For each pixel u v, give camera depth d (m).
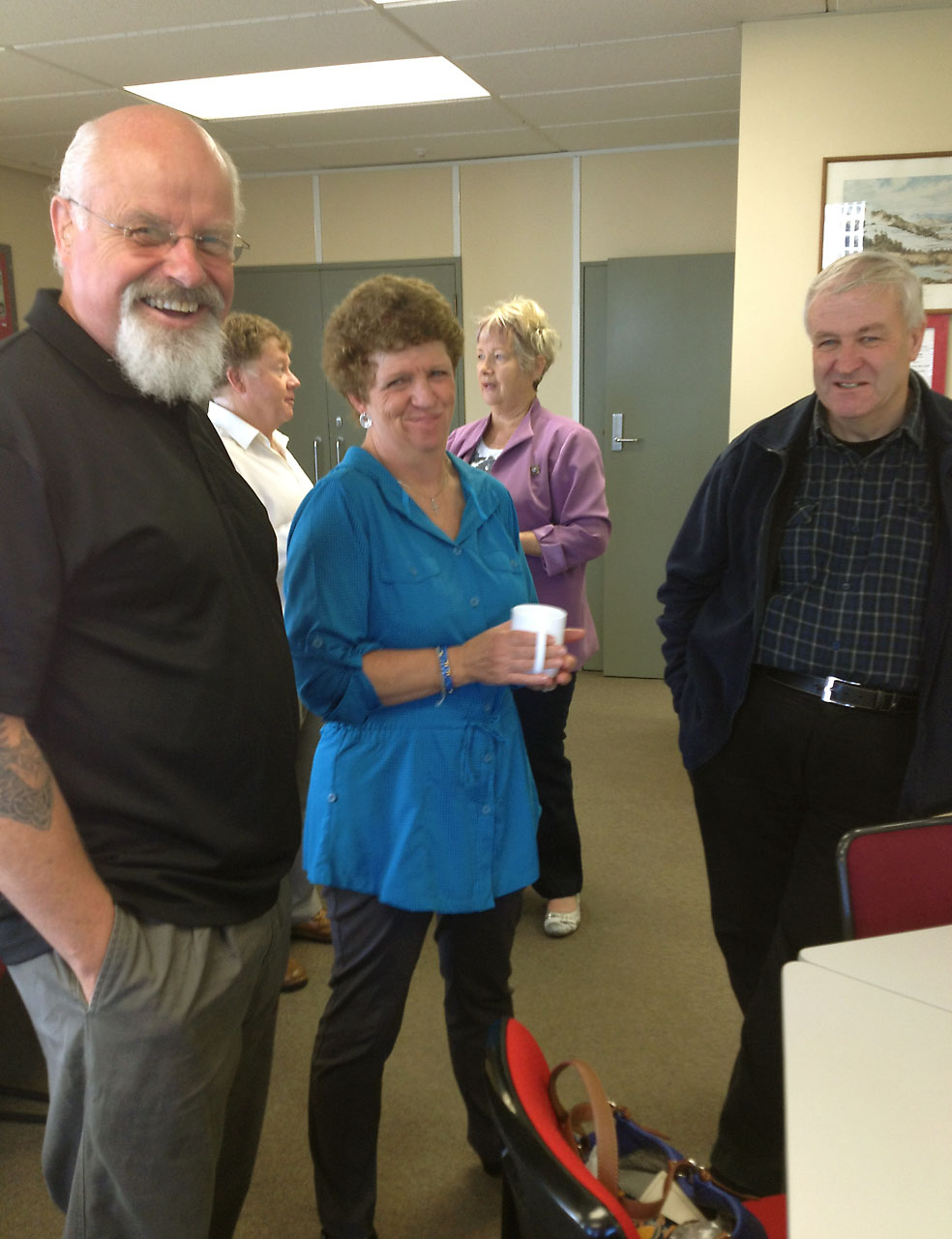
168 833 1.14
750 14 3.05
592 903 2.98
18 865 0.99
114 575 1.08
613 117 4.47
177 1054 1.11
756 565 1.82
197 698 1.14
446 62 3.71
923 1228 0.80
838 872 1.41
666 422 5.23
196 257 1.16
